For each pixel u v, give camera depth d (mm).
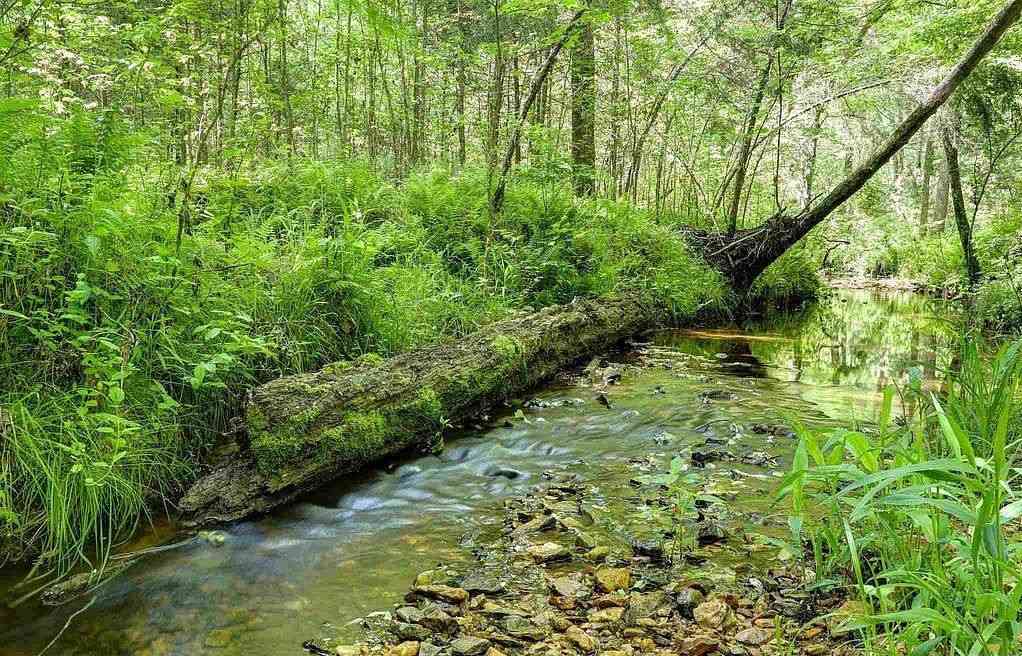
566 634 2811
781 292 14898
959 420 3387
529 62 13422
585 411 6238
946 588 2311
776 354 9406
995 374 3549
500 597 3135
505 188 9656
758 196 20859
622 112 15820
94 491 3598
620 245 11062
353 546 3703
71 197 4438
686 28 14664
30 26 5586
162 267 4594
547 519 3885
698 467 4801
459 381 5602
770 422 5875
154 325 4535
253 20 8555
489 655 2686
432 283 7203
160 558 3570
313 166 8578
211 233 5840
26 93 6836
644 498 4246
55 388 3877
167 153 8516
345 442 4520
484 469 4828
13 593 3217
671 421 5930
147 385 4234
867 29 13125
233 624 2973
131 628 2951
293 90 12305
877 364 8680
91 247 3984
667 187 19812
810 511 3926
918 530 2961
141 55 7574
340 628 2934
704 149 18141
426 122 13305
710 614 2850
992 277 12930
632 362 8562
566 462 4961
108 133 5324
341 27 12430
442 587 3162
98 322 4387
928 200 23734
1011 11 9344
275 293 5477
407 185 9406
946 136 13922
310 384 4570
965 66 9992
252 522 4004
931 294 18156
